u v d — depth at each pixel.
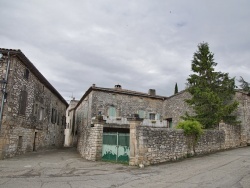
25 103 16.91
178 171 9.92
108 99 24.42
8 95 14.24
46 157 15.88
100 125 13.99
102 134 13.98
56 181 8.20
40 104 20.95
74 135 36.72
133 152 11.77
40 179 8.48
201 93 19.53
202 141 15.31
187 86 22.22
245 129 19.55
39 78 19.86
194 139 14.66
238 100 20.25
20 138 16.73
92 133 14.34
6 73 14.30
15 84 14.97
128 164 12.02
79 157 16.12
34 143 20.30
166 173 9.59
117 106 24.73
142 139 11.55
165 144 12.64
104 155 13.66
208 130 16.16
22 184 7.66
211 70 21.05
